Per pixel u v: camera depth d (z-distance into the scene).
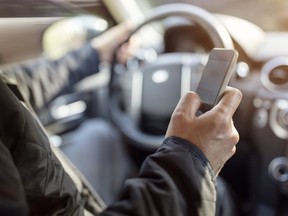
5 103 0.48
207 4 1.30
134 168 1.37
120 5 1.23
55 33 1.21
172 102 1.15
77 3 1.04
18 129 0.48
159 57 1.22
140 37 1.33
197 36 1.30
